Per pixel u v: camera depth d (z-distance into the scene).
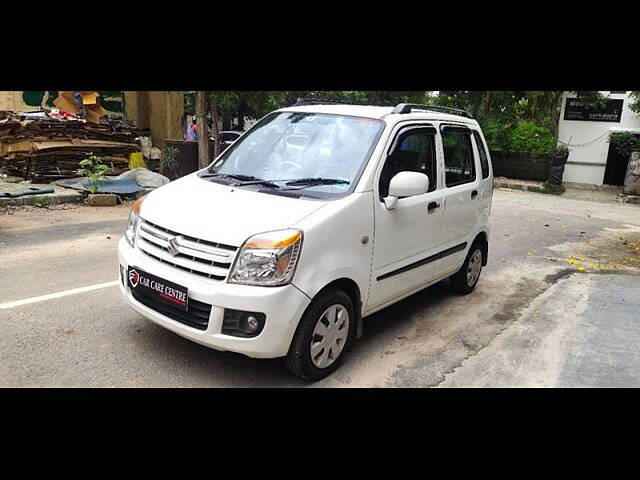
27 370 3.64
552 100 17.72
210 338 3.35
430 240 4.80
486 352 4.52
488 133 19.45
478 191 5.62
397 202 4.23
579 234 10.28
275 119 4.83
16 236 7.06
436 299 5.82
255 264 3.30
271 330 3.32
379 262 4.11
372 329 4.86
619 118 17.42
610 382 4.12
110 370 3.72
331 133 4.39
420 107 5.02
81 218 8.41
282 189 3.95
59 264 5.95
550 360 4.45
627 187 15.86
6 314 4.50
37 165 10.41
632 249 9.17
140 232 3.84
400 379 3.93
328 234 3.58
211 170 4.59
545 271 7.34
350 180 3.98
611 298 6.24
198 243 3.46
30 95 12.89
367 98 16.59
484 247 6.14
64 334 4.19
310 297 3.47
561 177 16.95
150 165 13.55
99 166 10.04
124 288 3.95
